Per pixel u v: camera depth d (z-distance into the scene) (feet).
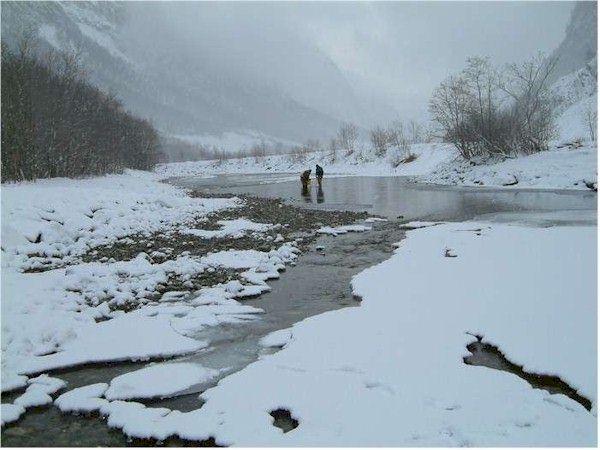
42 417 20.70
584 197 82.07
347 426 18.20
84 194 69.36
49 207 58.80
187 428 18.81
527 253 40.32
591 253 38.68
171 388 22.27
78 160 126.82
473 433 17.19
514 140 132.36
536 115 138.72
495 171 118.52
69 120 134.21
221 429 18.60
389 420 18.38
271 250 49.98
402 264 40.93
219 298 34.19
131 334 28.32
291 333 27.48
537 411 18.38
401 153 222.89
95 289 36.17
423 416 18.48
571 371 20.71
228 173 285.84
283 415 19.70
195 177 244.83
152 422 19.36
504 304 28.89
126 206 70.23
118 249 50.96
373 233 58.65
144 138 275.39
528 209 71.26
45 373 24.58
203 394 21.45
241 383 21.88
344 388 20.86
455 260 40.47
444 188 116.16
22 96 113.70
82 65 167.84
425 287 33.78
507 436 16.96
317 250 50.16
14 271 40.93
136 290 36.60
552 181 102.37
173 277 40.27
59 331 27.76
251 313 31.68
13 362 25.11
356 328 27.30
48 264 44.37
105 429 19.67
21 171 101.91
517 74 135.03
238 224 65.98
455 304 29.84
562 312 26.84
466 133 140.05
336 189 129.39
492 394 19.72
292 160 288.30
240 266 43.27
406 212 76.54
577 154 112.68
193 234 59.88
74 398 21.65
